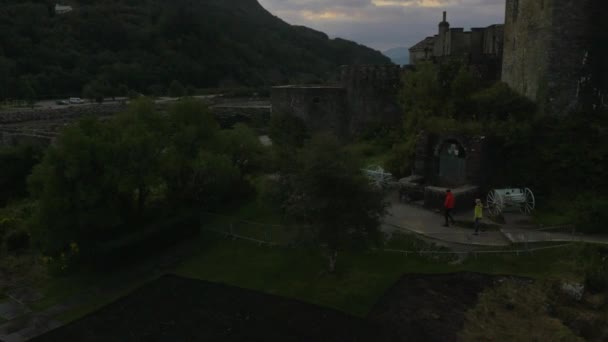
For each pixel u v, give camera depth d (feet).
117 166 65.98
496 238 65.87
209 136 85.51
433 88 97.81
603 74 83.66
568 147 76.54
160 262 68.03
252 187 93.61
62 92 278.46
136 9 431.84
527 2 89.10
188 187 83.82
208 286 60.23
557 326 49.78
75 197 63.41
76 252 66.74
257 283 60.70
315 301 55.72
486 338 47.98
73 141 63.72
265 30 627.46
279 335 49.16
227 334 49.65
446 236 66.85
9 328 52.65
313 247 63.82
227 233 75.36
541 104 84.64
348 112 130.00
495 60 115.24
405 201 82.79
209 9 613.11
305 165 57.16
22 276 65.82
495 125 81.46
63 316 55.01
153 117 79.51
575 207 69.15
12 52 277.03
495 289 56.08
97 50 336.49
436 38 153.07
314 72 520.42
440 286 57.41
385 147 116.16
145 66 340.80
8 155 97.19
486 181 80.59
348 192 55.88
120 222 67.41
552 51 82.38
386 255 65.26
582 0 80.79
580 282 55.31
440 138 85.10
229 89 350.84
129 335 49.98
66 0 411.75
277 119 130.82
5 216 82.02
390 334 48.73
